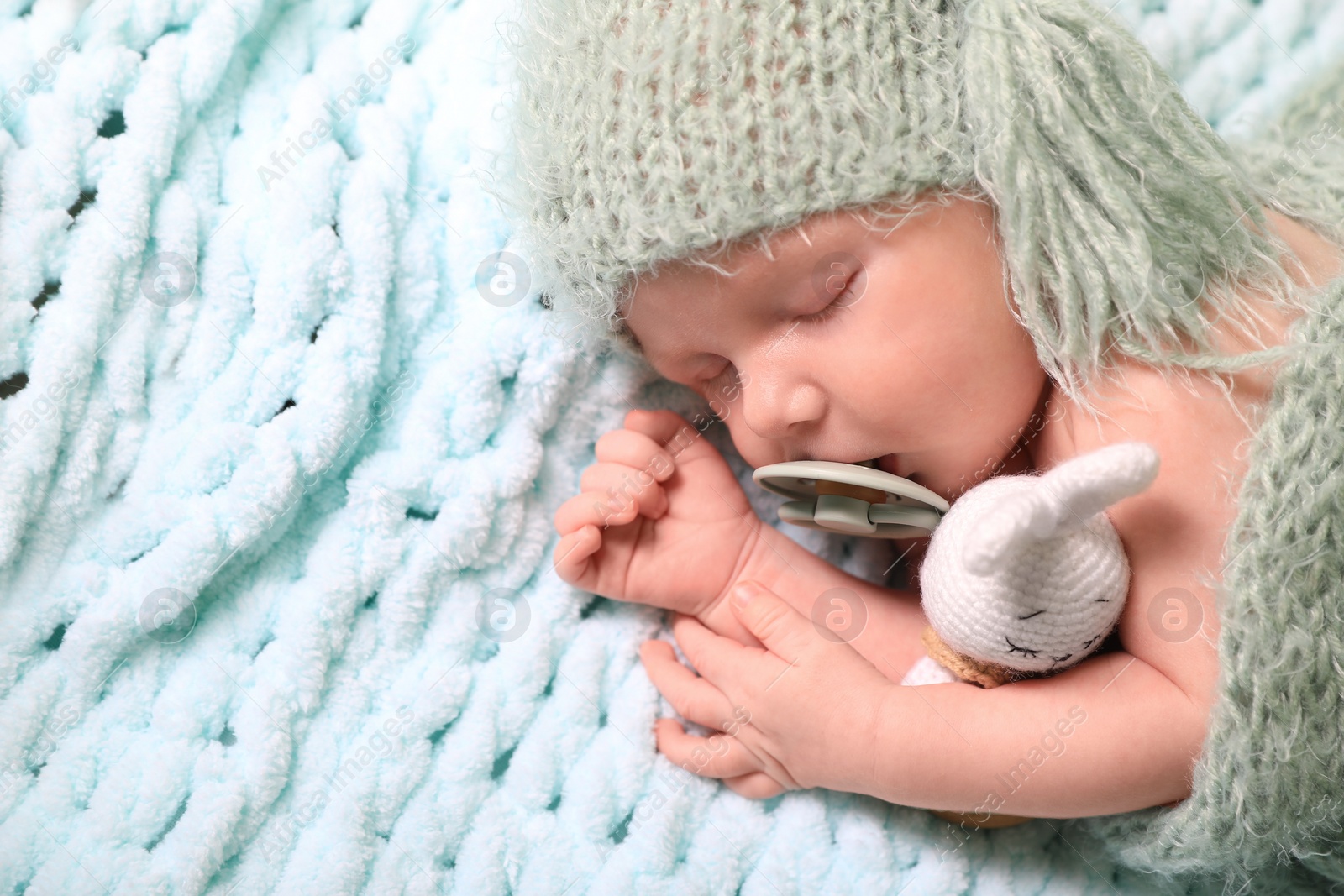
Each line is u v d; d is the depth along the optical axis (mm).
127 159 1095
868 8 901
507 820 1071
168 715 1027
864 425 984
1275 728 897
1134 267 916
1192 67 1352
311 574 1098
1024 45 911
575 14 951
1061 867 1097
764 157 890
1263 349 925
